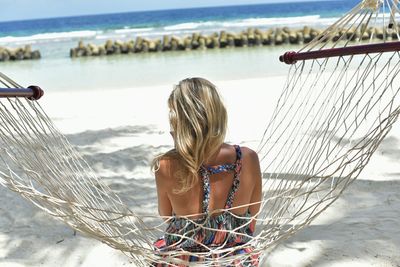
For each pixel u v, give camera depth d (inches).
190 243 76.9
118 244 78.7
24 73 648.4
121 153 209.5
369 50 86.9
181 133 72.6
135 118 286.5
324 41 108.3
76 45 1173.7
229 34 970.7
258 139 218.2
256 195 81.0
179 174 74.5
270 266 112.1
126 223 102.7
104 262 119.3
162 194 78.0
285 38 972.6
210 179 74.9
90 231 77.8
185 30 1552.7
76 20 3085.6
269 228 82.9
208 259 76.4
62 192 80.9
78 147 225.1
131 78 522.6
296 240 123.3
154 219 140.4
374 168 172.2
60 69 682.8
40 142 92.0
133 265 116.5
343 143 194.9
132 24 2406.5
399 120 235.0
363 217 134.1
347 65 97.8
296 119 246.1
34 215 149.2
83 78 550.6
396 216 133.6
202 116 71.9
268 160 184.5
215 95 73.9
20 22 3230.8
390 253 114.7
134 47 944.3
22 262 121.2
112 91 400.8
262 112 273.4
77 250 126.0
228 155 76.2
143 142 228.8
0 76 83.7
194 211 76.0
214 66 602.2
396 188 153.4
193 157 72.5
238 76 475.5
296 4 3695.9
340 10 2674.7
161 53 911.7
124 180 175.9
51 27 2501.2
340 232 126.3
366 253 115.4
